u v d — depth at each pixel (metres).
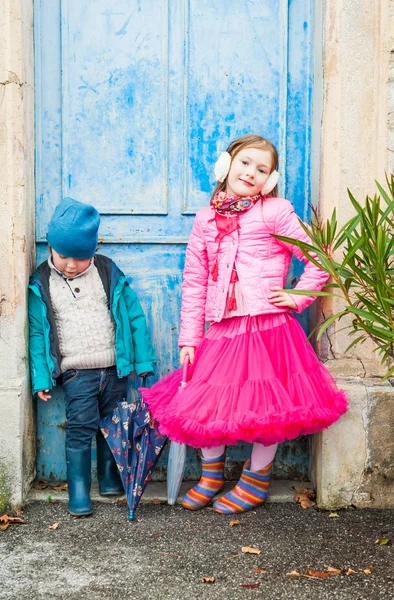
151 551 2.62
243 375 2.84
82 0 3.21
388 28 2.94
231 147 3.03
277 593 2.33
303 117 3.28
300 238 2.90
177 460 3.09
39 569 2.48
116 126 3.27
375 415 3.02
